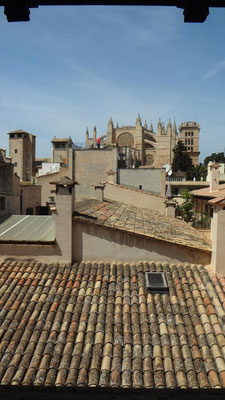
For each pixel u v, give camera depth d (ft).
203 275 28.12
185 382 18.25
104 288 26.58
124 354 20.27
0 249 30.50
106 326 22.66
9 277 28.22
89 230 30.19
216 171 100.94
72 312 24.20
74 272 28.81
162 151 382.22
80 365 19.49
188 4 8.96
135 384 18.13
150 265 29.63
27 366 19.48
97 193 59.16
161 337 21.79
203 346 20.79
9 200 49.32
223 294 25.57
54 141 274.36
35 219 40.78
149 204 75.97
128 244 30.14
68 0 8.97
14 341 21.24
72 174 97.35
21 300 25.52
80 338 21.48
